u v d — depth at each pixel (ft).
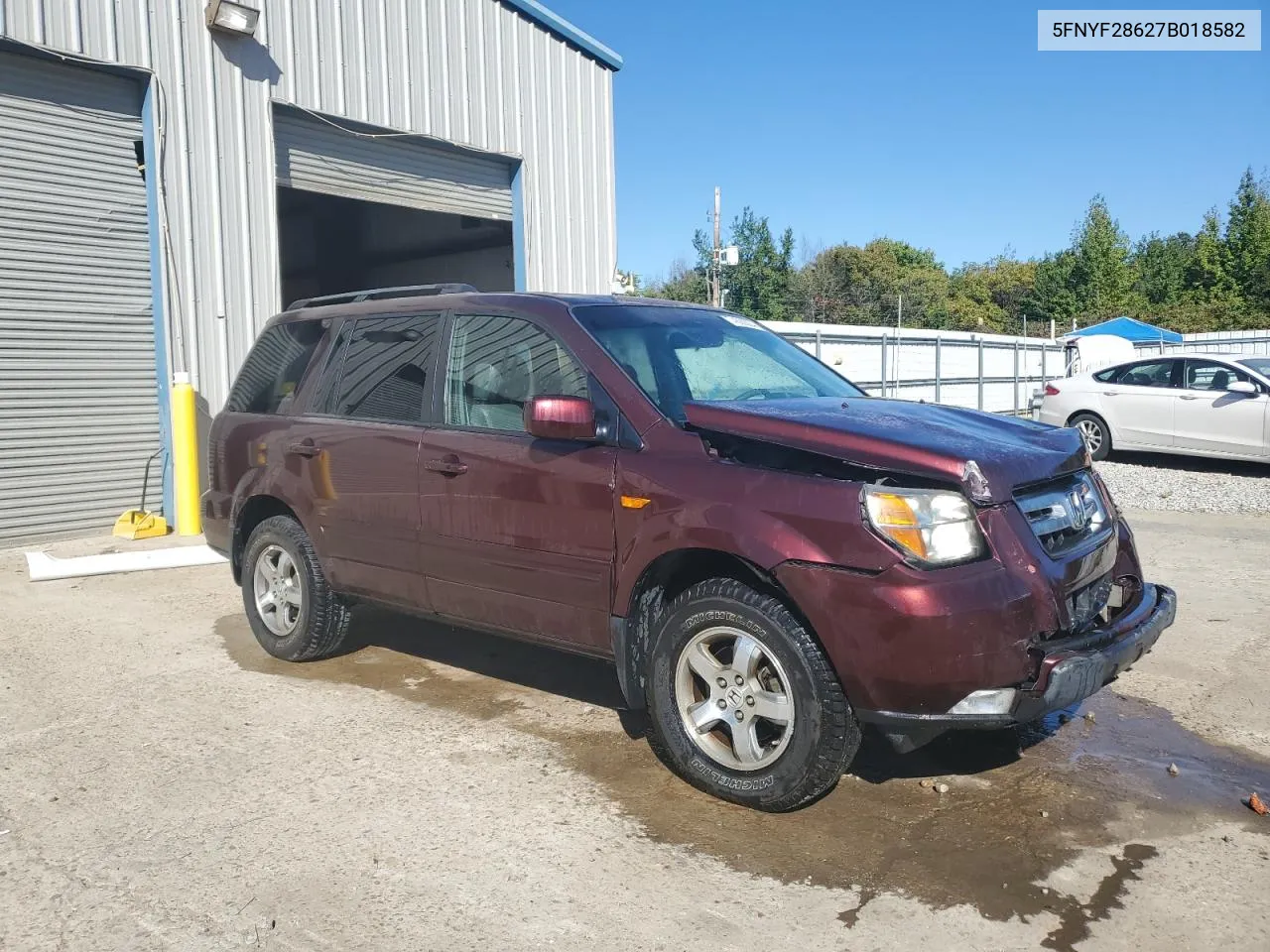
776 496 11.68
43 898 10.37
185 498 31.63
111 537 30.83
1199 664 17.98
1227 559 26.61
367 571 16.39
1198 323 168.04
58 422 30.27
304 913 10.07
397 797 12.66
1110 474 43.04
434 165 41.63
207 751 14.19
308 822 12.00
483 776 13.28
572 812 12.25
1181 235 208.64
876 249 192.24
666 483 12.48
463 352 15.55
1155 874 10.80
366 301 17.85
